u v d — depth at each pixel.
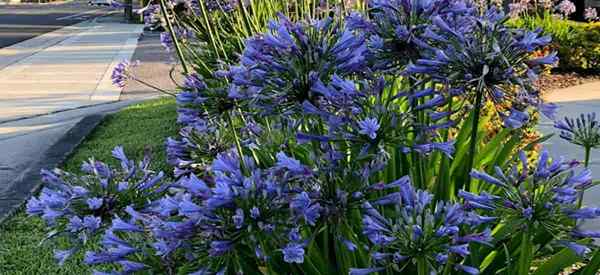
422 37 1.07
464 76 0.99
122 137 4.16
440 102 1.04
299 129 1.17
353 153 1.01
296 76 0.99
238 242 0.90
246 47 1.02
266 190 0.89
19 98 6.16
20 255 2.25
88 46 10.98
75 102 5.93
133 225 1.00
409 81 1.22
